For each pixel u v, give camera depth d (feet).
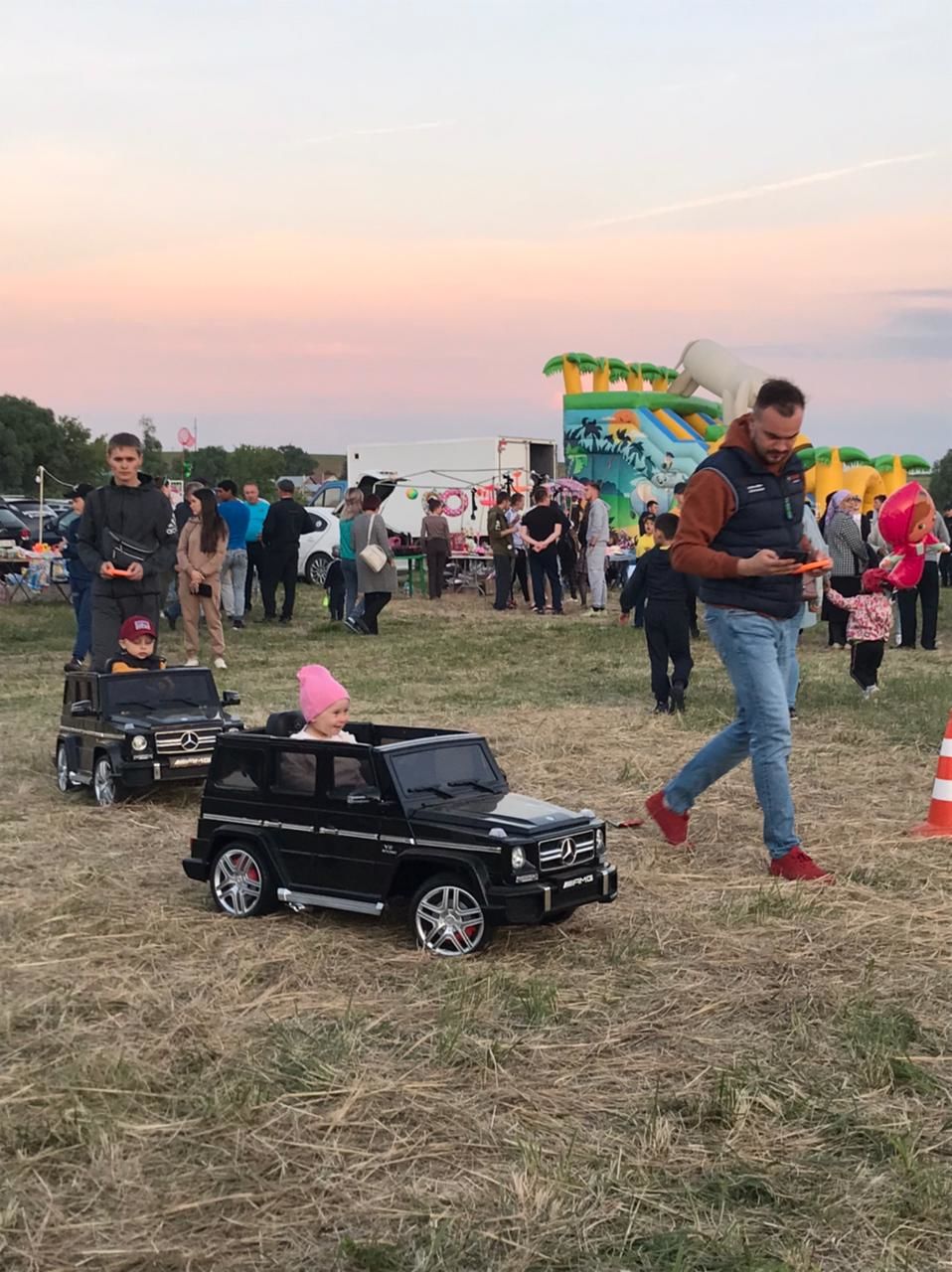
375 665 53.11
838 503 56.44
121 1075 14.47
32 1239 11.51
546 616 76.54
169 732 28.12
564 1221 11.72
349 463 118.93
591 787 29.91
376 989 17.44
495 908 18.21
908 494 40.40
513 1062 15.11
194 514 51.62
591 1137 13.29
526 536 78.13
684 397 112.57
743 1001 17.01
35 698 44.62
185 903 21.39
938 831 25.39
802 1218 11.82
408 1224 11.76
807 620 43.14
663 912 20.59
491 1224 11.71
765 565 21.38
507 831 18.54
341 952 18.85
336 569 72.43
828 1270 11.08
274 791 20.39
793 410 21.20
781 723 22.29
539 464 119.44
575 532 89.76
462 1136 13.37
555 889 18.49
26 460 314.14
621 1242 11.39
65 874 22.76
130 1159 12.87
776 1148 13.09
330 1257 11.27
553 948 18.93
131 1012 16.60
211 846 20.99
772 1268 10.89
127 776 27.78
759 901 20.77
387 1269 11.08
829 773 31.07
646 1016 16.51
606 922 20.15
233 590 67.82
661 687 39.68
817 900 21.08
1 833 26.07
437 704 42.29
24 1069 14.82
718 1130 13.48
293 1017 16.39
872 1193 12.18
